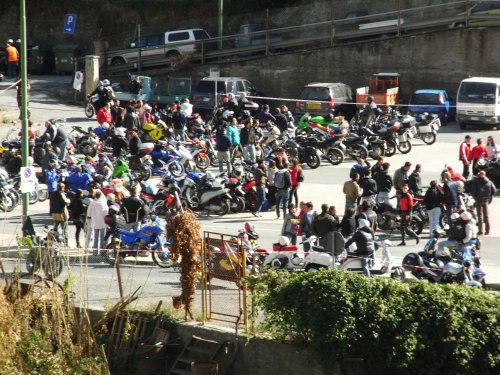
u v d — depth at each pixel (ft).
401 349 93.40
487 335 94.38
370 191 159.33
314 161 208.54
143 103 236.84
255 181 168.66
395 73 282.56
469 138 189.88
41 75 335.26
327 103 266.57
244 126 205.16
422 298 95.35
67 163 185.68
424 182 192.13
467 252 124.26
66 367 95.09
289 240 131.23
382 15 292.20
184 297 106.63
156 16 359.66
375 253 141.59
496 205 175.32
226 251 104.99
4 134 234.17
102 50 313.12
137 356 104.63
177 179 174.40
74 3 366.43
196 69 304.91
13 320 95.30
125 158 199.93
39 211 169.27
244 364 100.94
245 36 303.89
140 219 136.87
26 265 123.85
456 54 281.13
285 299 97.45
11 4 368.07
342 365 93.76
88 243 139.23
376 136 220.02
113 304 111.34
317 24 296.30
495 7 277.64
